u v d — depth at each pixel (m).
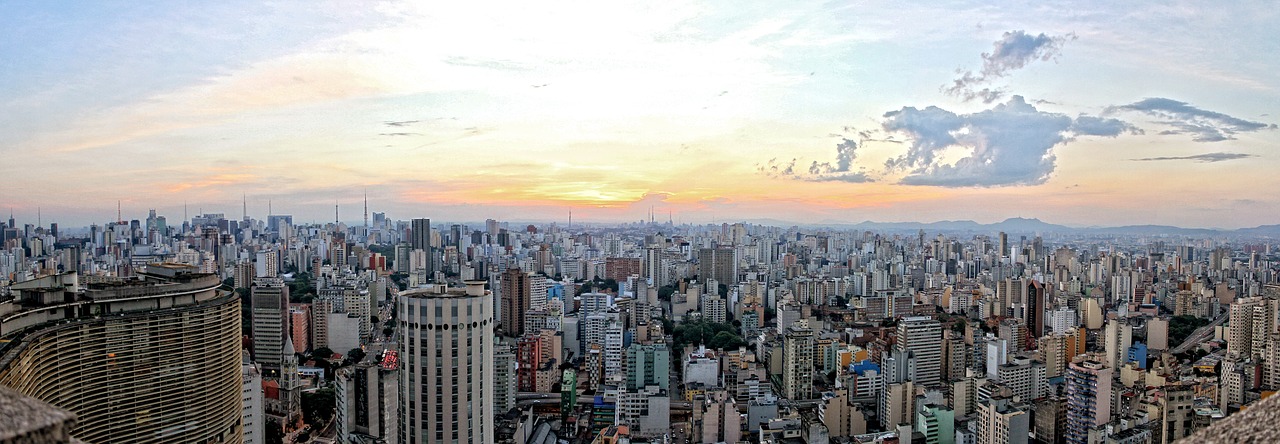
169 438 119.88
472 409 126.88
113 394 114.62
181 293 124.06
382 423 186.00
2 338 101.44
